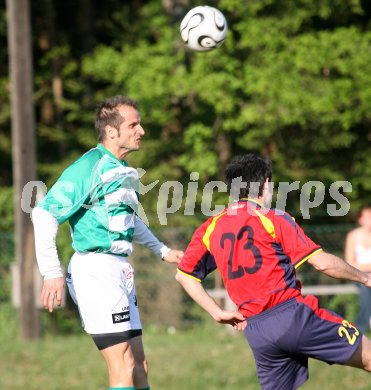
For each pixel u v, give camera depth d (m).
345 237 43.88
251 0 47.22
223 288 43.94
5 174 59.00
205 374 28.69
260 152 52.69
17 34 37.44
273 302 15.06
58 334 42.03
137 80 46.84
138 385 16.88
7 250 46.19
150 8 53.09
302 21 49.81
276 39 46.75
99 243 16.33
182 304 44.25
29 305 37.59
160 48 47.81
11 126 58.69
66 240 46.22
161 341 36.38
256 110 46.47
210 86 45.66
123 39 56.03
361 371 27.97
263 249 15.11
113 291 16.33
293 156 52.28
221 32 20.00
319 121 48.31
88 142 54.94
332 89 46.44
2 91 56.94
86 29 59.12
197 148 48.34
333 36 46.84
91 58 52.78
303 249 15.00
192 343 35.41
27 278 37.56
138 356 16.95
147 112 48.41
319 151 52.59
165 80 47.00
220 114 48.47
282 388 15.46
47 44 59.34
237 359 31.25
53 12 59.25
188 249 15.66
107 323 16.28
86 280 16.33
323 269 14.91
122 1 60.09
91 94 58.75
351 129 53.03
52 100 59.94
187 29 20.09
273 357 15.26
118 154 16.80
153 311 44.19
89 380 28.12
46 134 56.94
